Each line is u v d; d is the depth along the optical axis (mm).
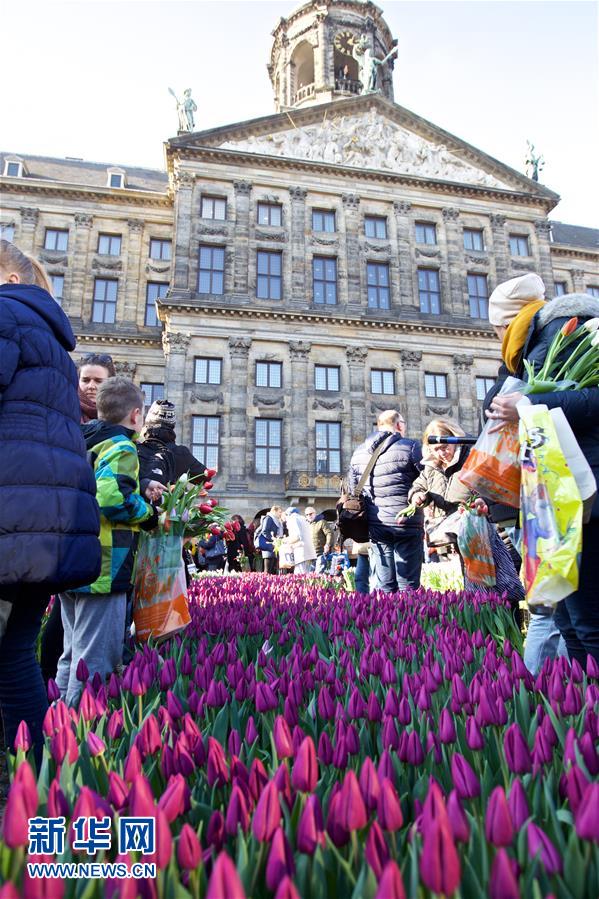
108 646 3918
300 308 35594
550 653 3777
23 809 1383
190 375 33469
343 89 44969
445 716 2115
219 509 4988
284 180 37281
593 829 1326
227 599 7723
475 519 5766
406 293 37625
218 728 2287
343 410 35031
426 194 39438
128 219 38844
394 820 1429
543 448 2703
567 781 1622
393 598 6801
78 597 3957
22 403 3012
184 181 35750
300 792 1581
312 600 7348
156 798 1877
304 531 17391
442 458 6902
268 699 2432
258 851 1381
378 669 3178
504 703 2545
